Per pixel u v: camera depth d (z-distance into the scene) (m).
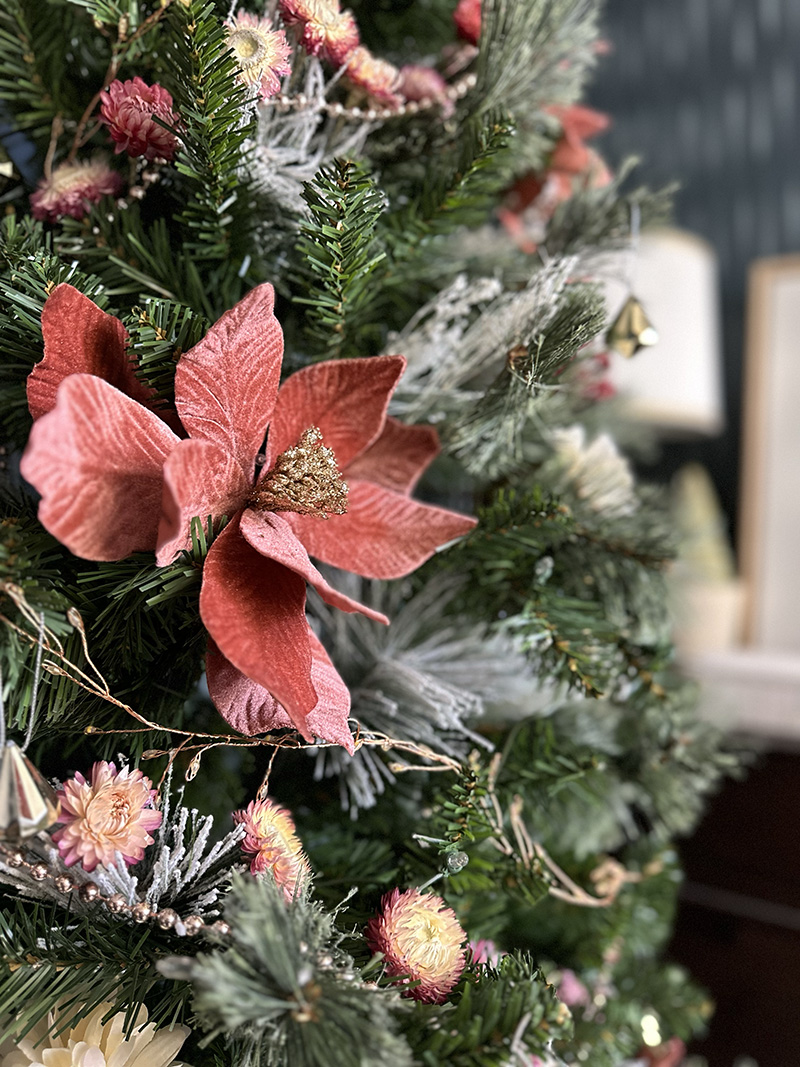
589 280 0.52
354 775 0.46
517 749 0.50
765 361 1.57
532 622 0.48
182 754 0.42
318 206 0.37
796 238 1.73
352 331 0.46
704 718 0.84
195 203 0.41
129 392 0.36
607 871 0.59
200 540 0.34
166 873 0.35
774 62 1.73
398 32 0.58
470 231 0.63
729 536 1.81
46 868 0.35
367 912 0.40
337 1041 0.28
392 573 0.41
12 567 0.32
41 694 0.37
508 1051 0.31
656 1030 0.64
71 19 0.47
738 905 1.05
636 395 0.90
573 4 0.53
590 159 0.65
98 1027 0.34
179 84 0.37
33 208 0.43
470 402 0.50
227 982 0.28
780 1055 1.00
